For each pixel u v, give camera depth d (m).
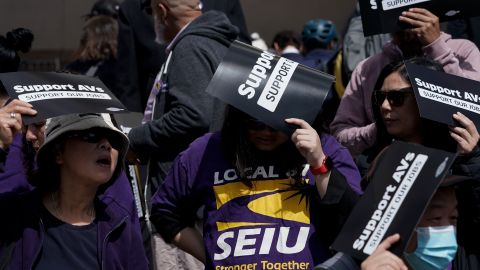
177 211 6.88
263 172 6.49
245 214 6.43
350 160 6.63
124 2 10.56
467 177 5.88
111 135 6.48
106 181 6.50
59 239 6.41
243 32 10.88
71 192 6.50
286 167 6.48
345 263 5.52
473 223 6.54
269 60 6.48
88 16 11.84
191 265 8.35
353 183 6.48
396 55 8.34
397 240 5.25
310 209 6.40
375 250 5.24
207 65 8.35
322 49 13.17
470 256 6.58
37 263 6.35
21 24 17.61
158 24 8.90
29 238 6.36
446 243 5.66
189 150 6.77
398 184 5.42
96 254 6.46
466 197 6.53
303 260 6.31
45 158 6.49
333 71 10.80
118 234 6.58
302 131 6.21
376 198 5.44
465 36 10.44
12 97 6.18
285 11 17.98
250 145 6.52
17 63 8.93
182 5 8.74
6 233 6.39
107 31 11.34
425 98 6.55
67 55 17.52
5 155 6.59
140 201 8.36
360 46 10.29
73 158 6.41
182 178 6.74
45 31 17.56
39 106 6.17
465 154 6.50
